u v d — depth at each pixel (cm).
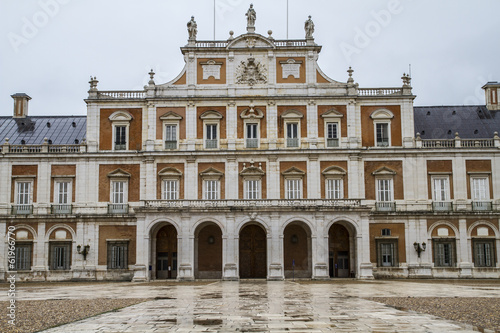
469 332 1906
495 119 7069
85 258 6406
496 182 6488
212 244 6322
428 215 6412
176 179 6444
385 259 6372
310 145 6475
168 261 6372
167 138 6550
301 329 1975
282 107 6562
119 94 6700
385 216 6406
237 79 6606
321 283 5109
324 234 5850
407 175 6500
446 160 6531
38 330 1989
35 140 7006
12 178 6581
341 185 6412
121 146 6594
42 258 6444
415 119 7162
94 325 2103
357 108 6588
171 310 2598
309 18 6675
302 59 6644
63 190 6562
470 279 6144
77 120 7375
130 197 6488
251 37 6644
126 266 6394
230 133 6519
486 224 6425
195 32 6700
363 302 2955
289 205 5938
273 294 3603
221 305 2830
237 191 6400
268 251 5809
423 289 4103
